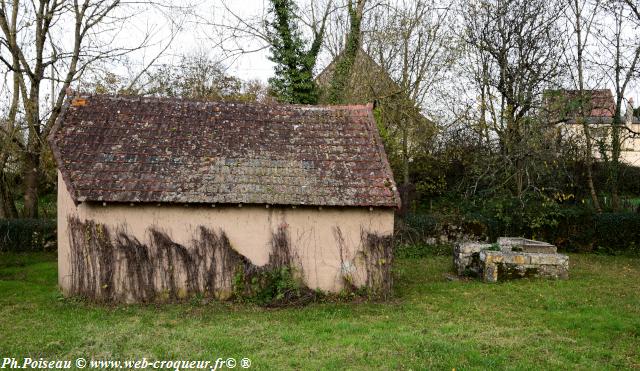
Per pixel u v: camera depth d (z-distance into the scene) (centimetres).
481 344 900
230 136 1373
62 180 1291
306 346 889
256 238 1241
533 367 790
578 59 2242
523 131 2014
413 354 841
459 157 2600
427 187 2698
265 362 804
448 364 798
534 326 1034
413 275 1625
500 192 2108
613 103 2367
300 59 2144
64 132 1301
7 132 1997
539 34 2191
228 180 1248
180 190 1212
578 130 2364
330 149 1371
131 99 1446
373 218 1279
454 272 1669
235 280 1230
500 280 1498
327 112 1501
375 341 909
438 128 2503
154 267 1216
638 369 797
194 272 1228
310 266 1257
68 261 1258
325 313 1135
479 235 2125
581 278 1530
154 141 1327
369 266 1277
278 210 1247
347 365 795
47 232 1995
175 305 1194
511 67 2200
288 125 1438
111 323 1041
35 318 1081
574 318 1080
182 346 884
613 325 1020
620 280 1502
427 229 2112
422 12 2486
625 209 2356
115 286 1210
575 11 2258
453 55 2297
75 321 1053
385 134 2247
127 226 1208
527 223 2112
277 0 2081
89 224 1204
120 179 1214
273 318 1095
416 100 2538
